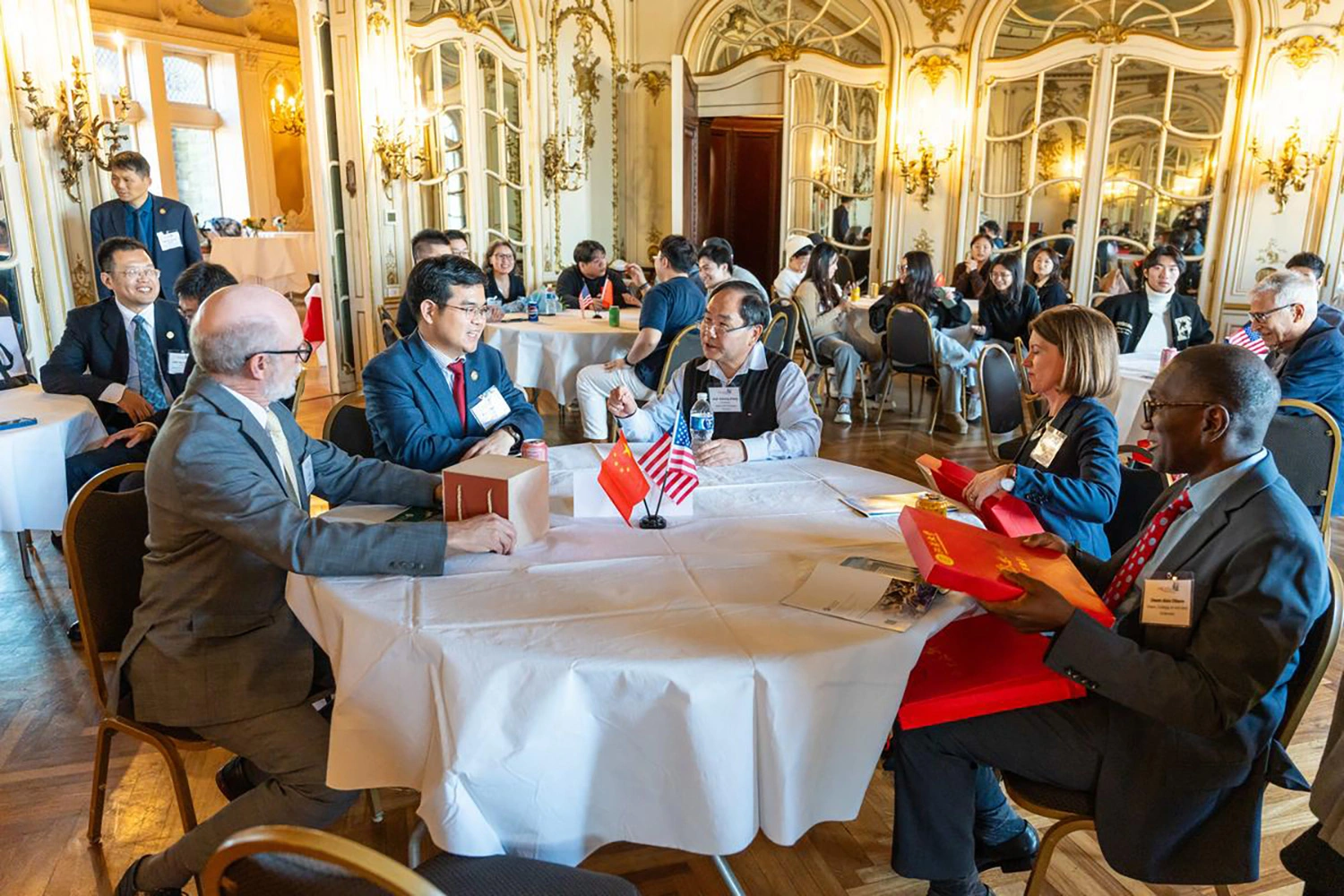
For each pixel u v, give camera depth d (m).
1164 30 7.50
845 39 8.11
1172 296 4.55
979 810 1.61
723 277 5.16
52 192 4.99
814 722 1.19
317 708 1.60
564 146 7.71
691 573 1.46
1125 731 1.30
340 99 6.07
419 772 1.24
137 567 1.67
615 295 6.26
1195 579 1.24
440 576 1.43
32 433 2.53
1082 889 1.67
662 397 2.53
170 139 11.48
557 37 7.42
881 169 8.26
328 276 6.26
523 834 1.18
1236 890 1.67
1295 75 7.20
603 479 1.72
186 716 1.47
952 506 1.80
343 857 0.70
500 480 1.54
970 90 7.89
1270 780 1.29
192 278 2.93
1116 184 7.82
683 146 6.98
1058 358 2.03
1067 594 1.27
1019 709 1.39
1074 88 7.72
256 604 1.48
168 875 1.46
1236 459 1.27
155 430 2.91
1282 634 1.14
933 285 5.89
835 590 1.38
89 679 2.43
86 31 5.07
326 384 6.75
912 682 1.40
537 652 1.17
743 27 8.25
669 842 1.21
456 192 6.84
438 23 6.39
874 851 1.79
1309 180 7.33
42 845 1.78
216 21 11.62
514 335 4.71
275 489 1.44
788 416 2.35
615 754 1.18
